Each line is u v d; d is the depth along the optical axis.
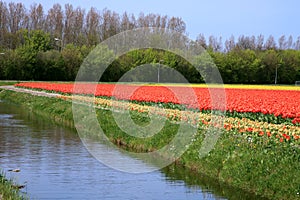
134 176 12.61
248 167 11.43
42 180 11.85
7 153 15.46
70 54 67.94
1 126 22.83
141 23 75.88
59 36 85.81
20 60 66.81
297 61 70.88
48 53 68.44
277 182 10.30
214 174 12.52
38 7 92.69
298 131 13.84
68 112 25.83
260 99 25.14
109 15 83.62
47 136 19.56
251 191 10.92
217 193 11.01
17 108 34.00
